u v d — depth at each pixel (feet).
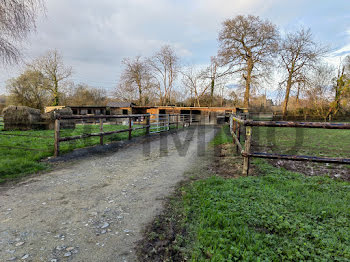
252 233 6.95
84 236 6.98
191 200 9.71
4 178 12.41
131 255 6.16
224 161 17.42
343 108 100.01
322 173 13.84
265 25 85.15
